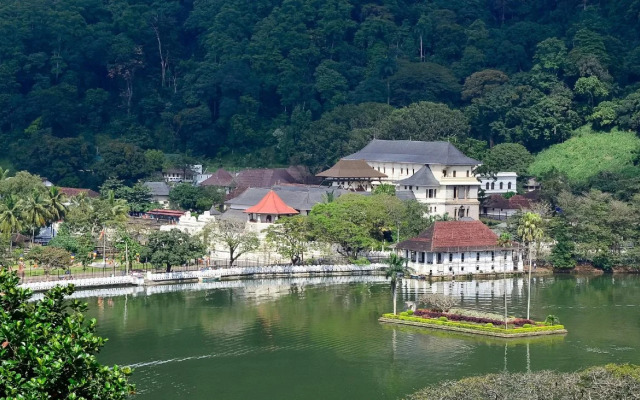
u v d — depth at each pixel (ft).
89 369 286.66
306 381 560.20
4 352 279.08
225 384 557.33
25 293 298.97
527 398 444.96
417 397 473.26
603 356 599.98
